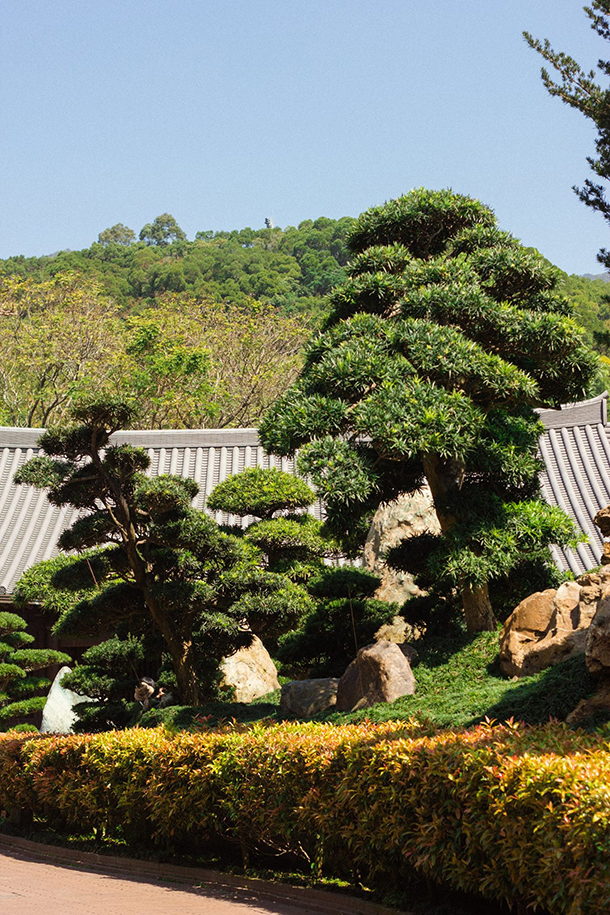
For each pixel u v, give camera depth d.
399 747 5.98
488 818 5.14
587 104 15.13
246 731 7.91
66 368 35.44
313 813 6.52
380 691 10.80
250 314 39.59
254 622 12.33
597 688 8.46
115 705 13.45
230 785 7.40
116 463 12.23
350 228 13.54
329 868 7.00
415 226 13.20
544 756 5.10
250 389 37.62
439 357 10.80
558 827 4.59
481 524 11.67
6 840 10.26
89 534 11.82
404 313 11.81
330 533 13.86
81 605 12.70
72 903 6.32
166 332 36.72
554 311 12.27
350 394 11.13
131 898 6.64
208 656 13.32
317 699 11.86
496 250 12.24
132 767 8.56
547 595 10.74
